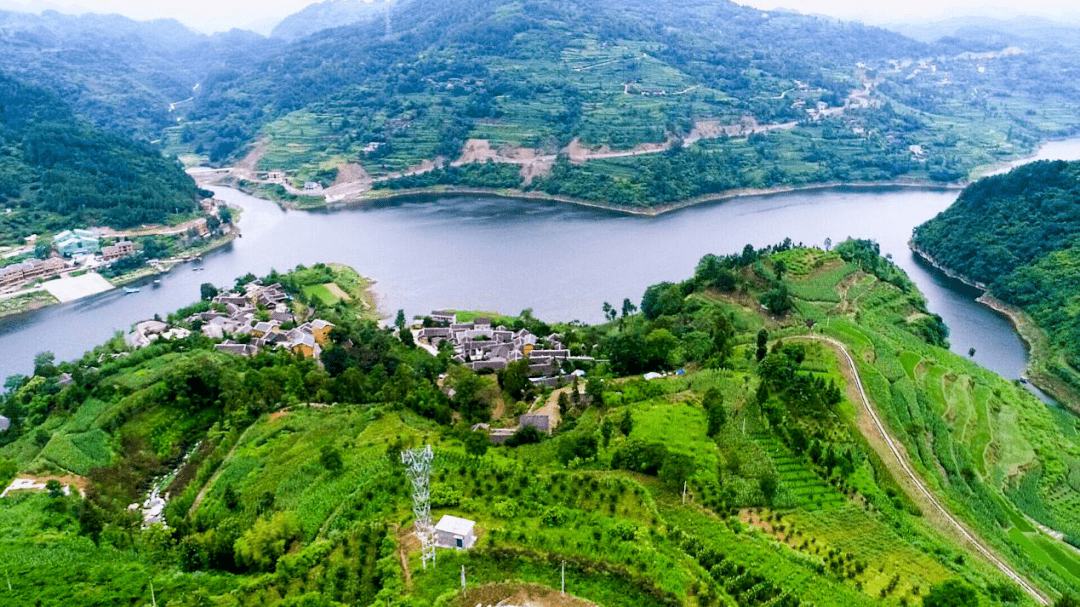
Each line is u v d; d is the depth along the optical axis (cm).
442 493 8725
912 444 13000
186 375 14700
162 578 8244
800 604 7144
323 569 7681
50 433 13488
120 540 9319
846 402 13938
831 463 10862
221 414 14412
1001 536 10962
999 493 13025
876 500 10356
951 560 9238
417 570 7206
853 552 8900
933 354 18662
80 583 8194
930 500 11200
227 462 11950
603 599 6812
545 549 7488
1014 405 17038
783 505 9812
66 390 15225
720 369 14450
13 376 18375
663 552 7706
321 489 9831
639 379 14412
